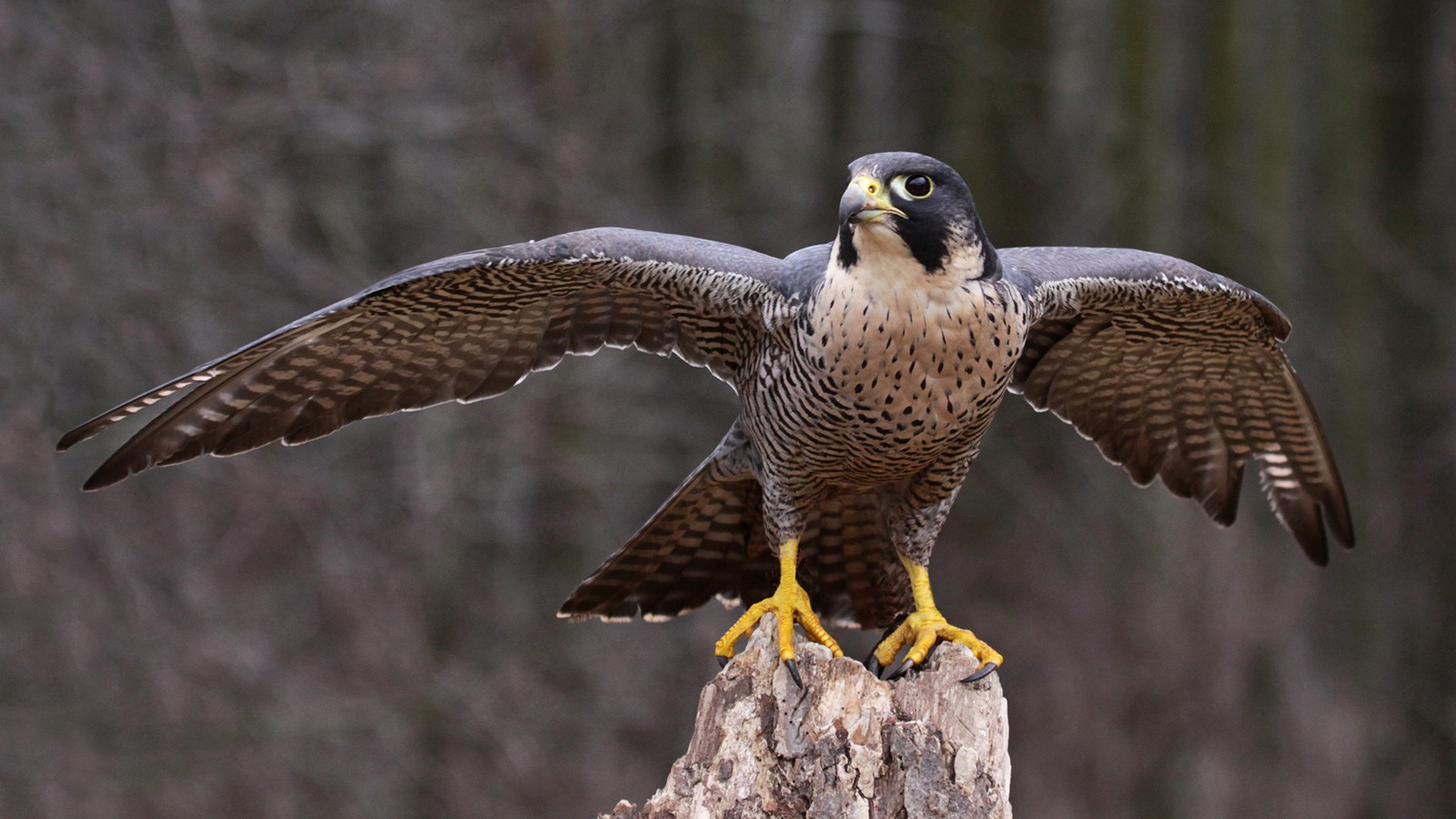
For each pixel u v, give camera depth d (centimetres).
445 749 1513
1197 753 1758
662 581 741
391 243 1582
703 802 578
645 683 1630
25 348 1376
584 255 645
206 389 668
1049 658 1778
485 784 1509
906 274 613
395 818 1465
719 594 744
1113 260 696
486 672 1550
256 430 690
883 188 611
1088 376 765
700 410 1748
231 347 1441
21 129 1402
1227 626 1783
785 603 644
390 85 1534
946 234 612
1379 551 1953
